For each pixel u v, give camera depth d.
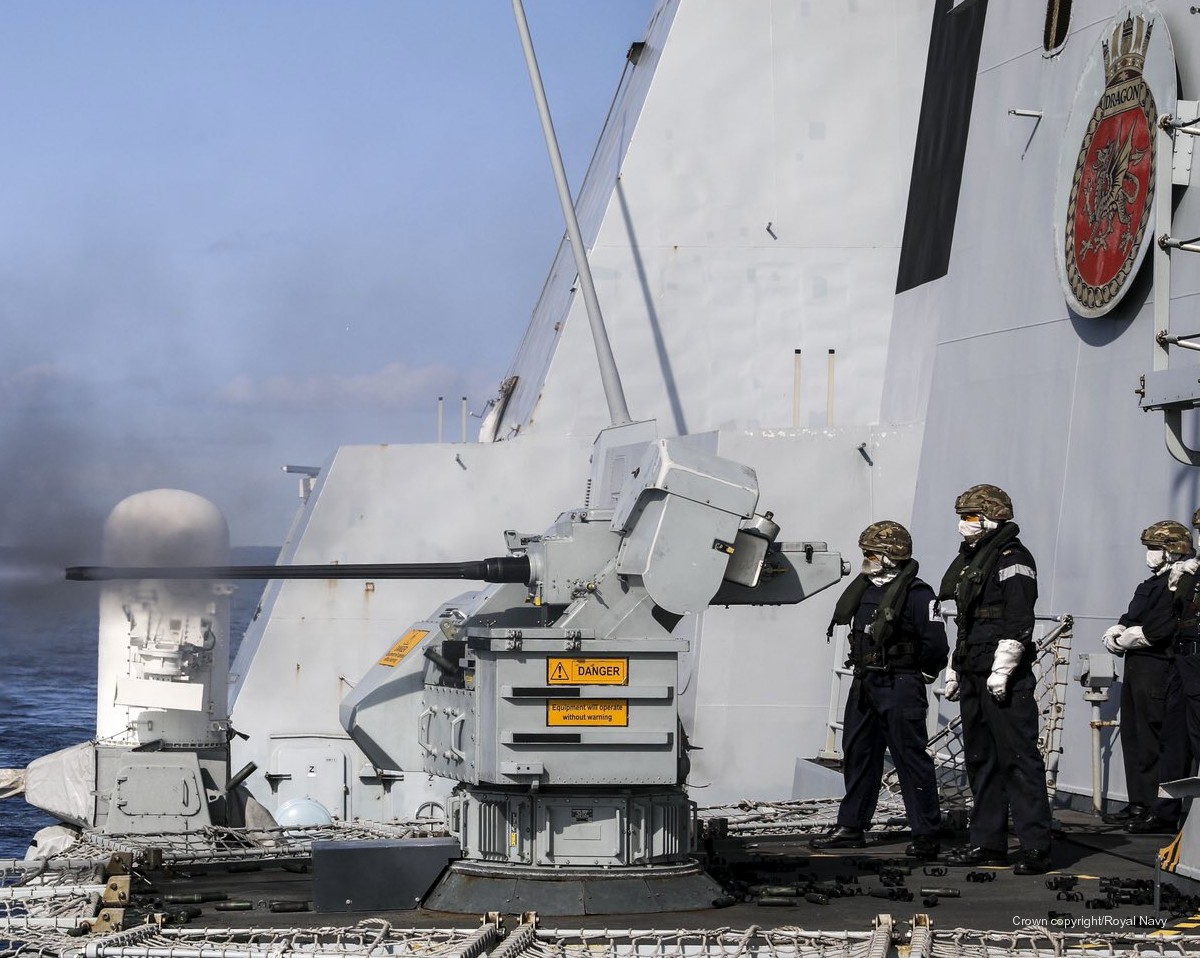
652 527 8.13
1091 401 13.48
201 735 14.84
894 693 10.55
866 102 19.17
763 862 9.87
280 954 6.94
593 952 7.08
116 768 14.93
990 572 9.93
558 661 8.16
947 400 15.71
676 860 8.47
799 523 16.52
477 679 8.35
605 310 18.95
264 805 18.44
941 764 14.80
